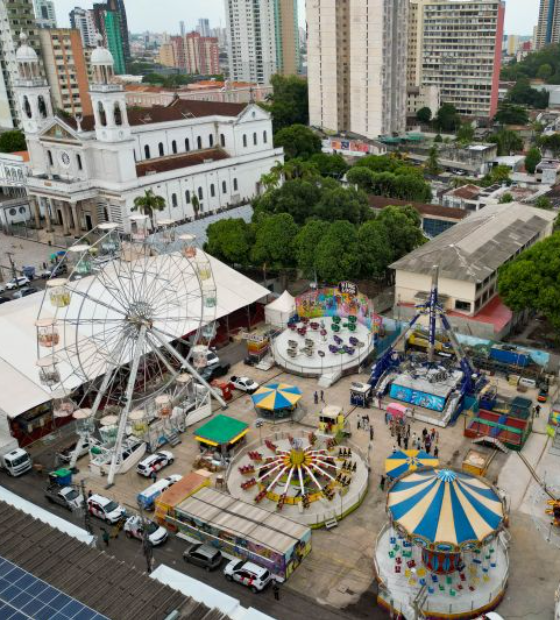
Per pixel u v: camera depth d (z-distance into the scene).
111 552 50.53
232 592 46.19
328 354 79.44
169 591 37.19
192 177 138.75
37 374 67.50
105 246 65.62
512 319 85.69
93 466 61.00
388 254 95.12
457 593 43.62
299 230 99.75
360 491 54.88
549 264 75.75
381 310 94.06
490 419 64.75
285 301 89.25
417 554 47.50
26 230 138.38
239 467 59.12
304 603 45.09
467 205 140.12
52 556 40.06
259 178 156.75
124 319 63.41
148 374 79.00
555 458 60.06
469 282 81.94
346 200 113.00
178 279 83.44
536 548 49.31
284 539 47.34
